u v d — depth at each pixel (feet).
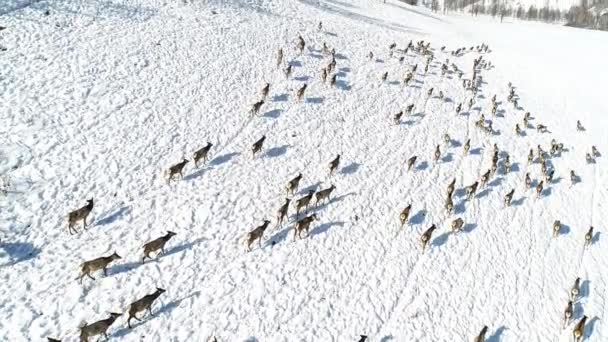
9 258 62.90
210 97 105.19
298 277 69.92
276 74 120.47
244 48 127.65
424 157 106.52
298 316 64.23
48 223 68.95
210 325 60.44
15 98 88.53
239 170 88.58
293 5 174.70
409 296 71.15
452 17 381.19
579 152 126.72
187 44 121.90
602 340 69.92
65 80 96.73
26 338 54.08
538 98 157.79
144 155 85.51
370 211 86.63
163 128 92.79
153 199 77.61
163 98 100.63
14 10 114.01
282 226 78.43
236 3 155.94
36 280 60.85
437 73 153.89
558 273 81.97
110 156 83.10
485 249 83.82
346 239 79.00
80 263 64.23
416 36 197.77
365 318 66.03
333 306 66.80
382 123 115.34
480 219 91.04
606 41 270.46
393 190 93.66
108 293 61.21
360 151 102.89
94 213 72.59
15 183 73.10
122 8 129.90
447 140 112.47
